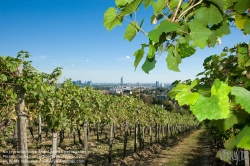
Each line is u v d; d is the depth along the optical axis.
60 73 5.54
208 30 0.90
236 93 0.69
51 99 6.96
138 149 15.57
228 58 2.01
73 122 9.10
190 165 11.38
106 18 0.85
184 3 0.98
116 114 13.38
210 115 0.68
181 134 31.70
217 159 10.24
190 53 0.95
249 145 0.72
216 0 0.90
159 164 11.44
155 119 19.39
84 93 11.12
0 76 4.35
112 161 11.40
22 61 4.60
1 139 7.11
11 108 4.96
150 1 0.87
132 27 0.88
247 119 0.90
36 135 18.02
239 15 1.15
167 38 0.96
